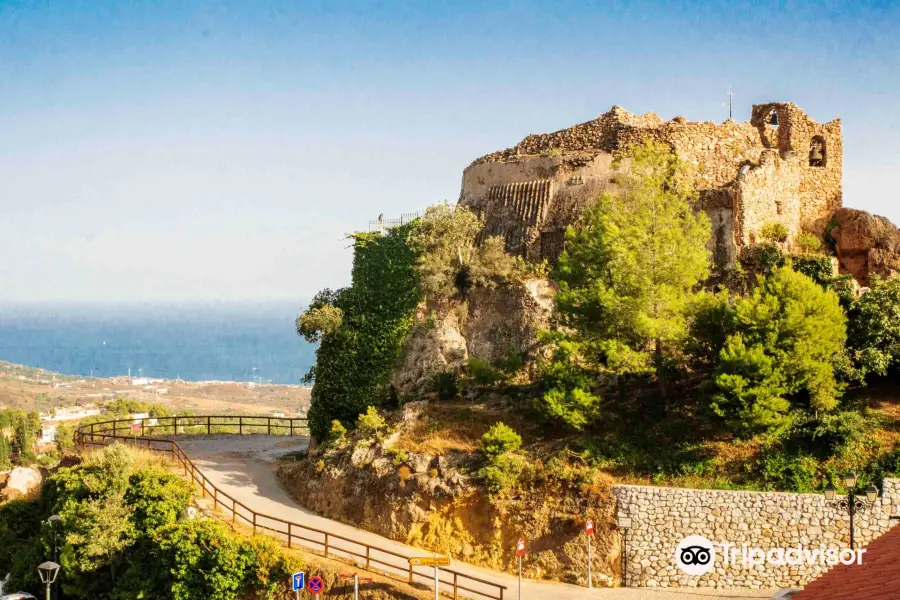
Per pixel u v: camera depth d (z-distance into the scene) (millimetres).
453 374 45562
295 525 36469
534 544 35656
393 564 35250
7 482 56625
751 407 34344
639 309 38594
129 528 38688
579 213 48656
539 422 40844
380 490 39562
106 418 121062
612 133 50938
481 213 51406
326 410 47781
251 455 50969
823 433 34938
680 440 37500
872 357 37219
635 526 34500
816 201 51656
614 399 41062
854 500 29953
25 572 40938
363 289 50000
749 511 33531
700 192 46688
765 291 37656
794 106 51625
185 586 35594
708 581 33562
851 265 48406
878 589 17109
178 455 47938
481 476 37438
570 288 41438
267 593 34281
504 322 46781
